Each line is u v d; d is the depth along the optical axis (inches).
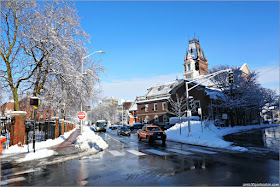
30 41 641.6
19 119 574.6
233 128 1312.7
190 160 375.2
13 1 616.1
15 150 524.4
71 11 730.8
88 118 4434.1
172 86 2311.8
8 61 655.8
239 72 1535.4
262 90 1894.7
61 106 1037.2
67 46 716.7
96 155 466.9
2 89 720.3
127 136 1155.3
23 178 276.2
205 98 1785.2
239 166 314.2
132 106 2815.0
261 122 2265.0
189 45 3580.2
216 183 229.5
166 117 2140.7
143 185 229.0
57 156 434.6
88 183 243.4
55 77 776.3
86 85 832.3
